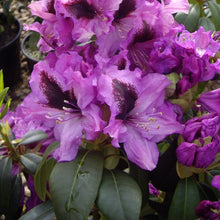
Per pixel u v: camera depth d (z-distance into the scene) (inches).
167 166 18.7
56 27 16.4
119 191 17.1
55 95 16.8
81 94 15.7
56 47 17.8
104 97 15.6
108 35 16.8
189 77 16.3
